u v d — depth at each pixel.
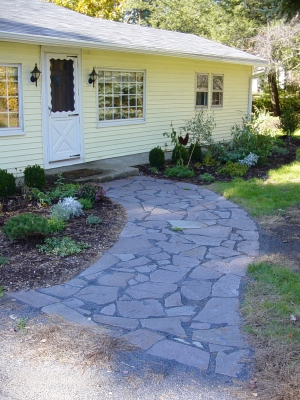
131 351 3.24
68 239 5.35
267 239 5.66
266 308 3.81
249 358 3.15
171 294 4.14
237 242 5.54
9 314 3.75
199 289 4.23
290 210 6.96
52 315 3.73
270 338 3.38
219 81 14.54
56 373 3.00
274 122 16.19
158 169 10.05
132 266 4.76
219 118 14.73
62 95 9.55
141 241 5.52
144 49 10.28
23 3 11.73
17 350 3.24
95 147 10.51
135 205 7.19
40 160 9.27
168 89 12.43
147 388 2.86
